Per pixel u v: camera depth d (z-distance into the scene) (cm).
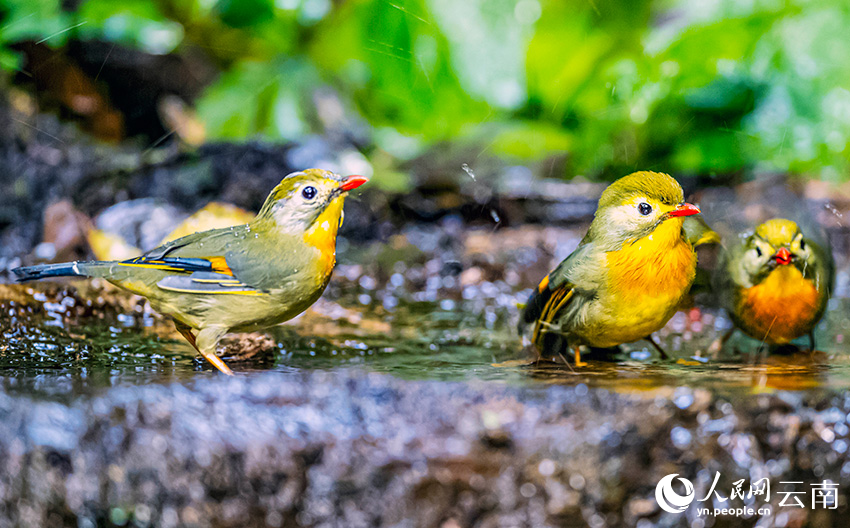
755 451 585
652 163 1806
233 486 561
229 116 1836
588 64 1848
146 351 812
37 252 1388
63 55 1806
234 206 1506
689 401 580
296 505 561
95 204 1555
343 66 1980
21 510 569
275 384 593
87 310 945
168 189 1574
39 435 569
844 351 887
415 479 561
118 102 1895
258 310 738
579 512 566
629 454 572
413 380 602
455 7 2056
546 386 596
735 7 1819
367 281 1322
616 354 866
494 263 1395
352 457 563
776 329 863
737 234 912
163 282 727
